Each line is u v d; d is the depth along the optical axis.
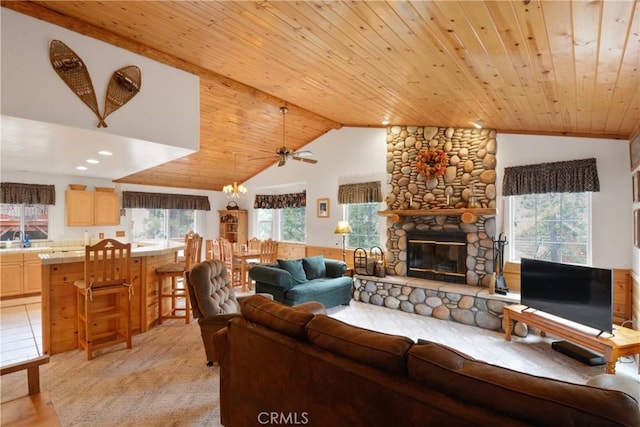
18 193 5.98
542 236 4.53
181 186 8.64
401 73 3.28
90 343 3.31
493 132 4.94
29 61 2.82
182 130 3.84
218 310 3.22
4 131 3.15
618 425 0.94
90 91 3.14
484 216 4.95
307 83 4.26
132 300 4.04
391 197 5.94
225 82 4.37
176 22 2.93
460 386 1.19
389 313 5.09
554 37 2.05
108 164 5.14
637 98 2.69
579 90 2.76
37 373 2.00
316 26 2.66
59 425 1.71
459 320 4.66
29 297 5.69
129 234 7.74
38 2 2.76
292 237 8.55
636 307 3.55
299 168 7.77
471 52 2.53
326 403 1.57
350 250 6.70
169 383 2.84
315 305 2.82
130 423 2.29
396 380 1.34
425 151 5.49
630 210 3.83
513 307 3.97
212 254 7.49
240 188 6.99
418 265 5.65
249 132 6.66
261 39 3.12
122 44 3.30
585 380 2.98
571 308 3.34
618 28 1.79
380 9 2.22
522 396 1.08
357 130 6.61
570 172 4.18
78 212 6.55
